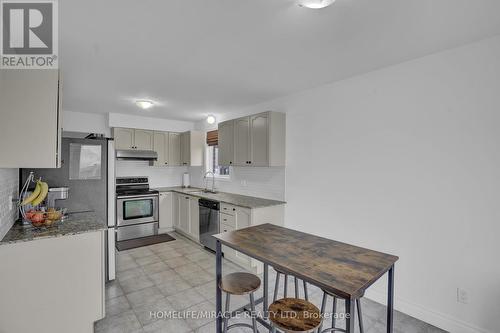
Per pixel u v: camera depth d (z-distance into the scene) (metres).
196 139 5.18
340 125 2.89
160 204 5.00
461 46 2.04
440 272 2.16
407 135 2.35
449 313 2.11
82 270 1.92
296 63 2.42
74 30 1.81
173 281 2.95
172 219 5.16
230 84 3.04
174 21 1.70
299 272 1.37
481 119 1.95
